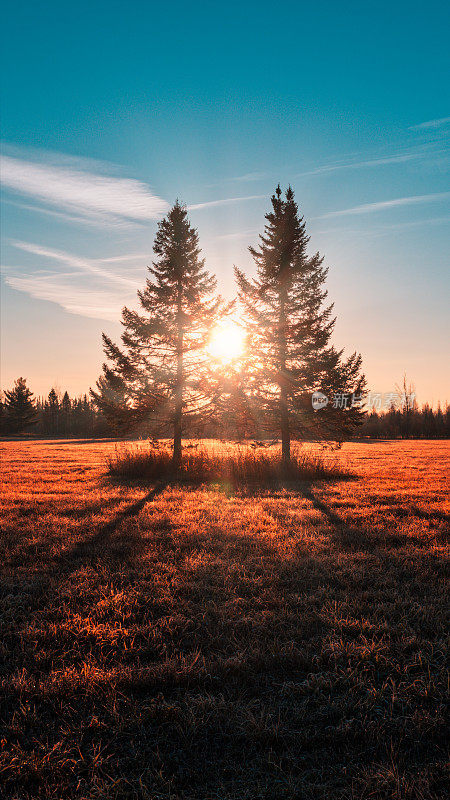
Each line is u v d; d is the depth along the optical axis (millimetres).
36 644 4191
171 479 17484
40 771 2689
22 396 85938
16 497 12633
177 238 19422
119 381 18969
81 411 103188
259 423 20141
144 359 19109
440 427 77250
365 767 2752
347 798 2523
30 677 3672
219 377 18969
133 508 11156
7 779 2676
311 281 19641
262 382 19469
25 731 3129
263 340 19500
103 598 5391
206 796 2547
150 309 19531
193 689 3600
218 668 3848
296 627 4555
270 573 6215
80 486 15461
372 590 5633
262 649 4141
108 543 7805
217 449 24984
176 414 19109
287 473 18344
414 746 2941
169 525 9219
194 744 2979
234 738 3014
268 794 2559
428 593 5562
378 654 4039
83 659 4039
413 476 18984
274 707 3375
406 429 76062
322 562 6730
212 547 7602
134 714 3221
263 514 10438
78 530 8781
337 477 18719
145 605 5199
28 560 6934
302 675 3842
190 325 19406
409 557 7000
